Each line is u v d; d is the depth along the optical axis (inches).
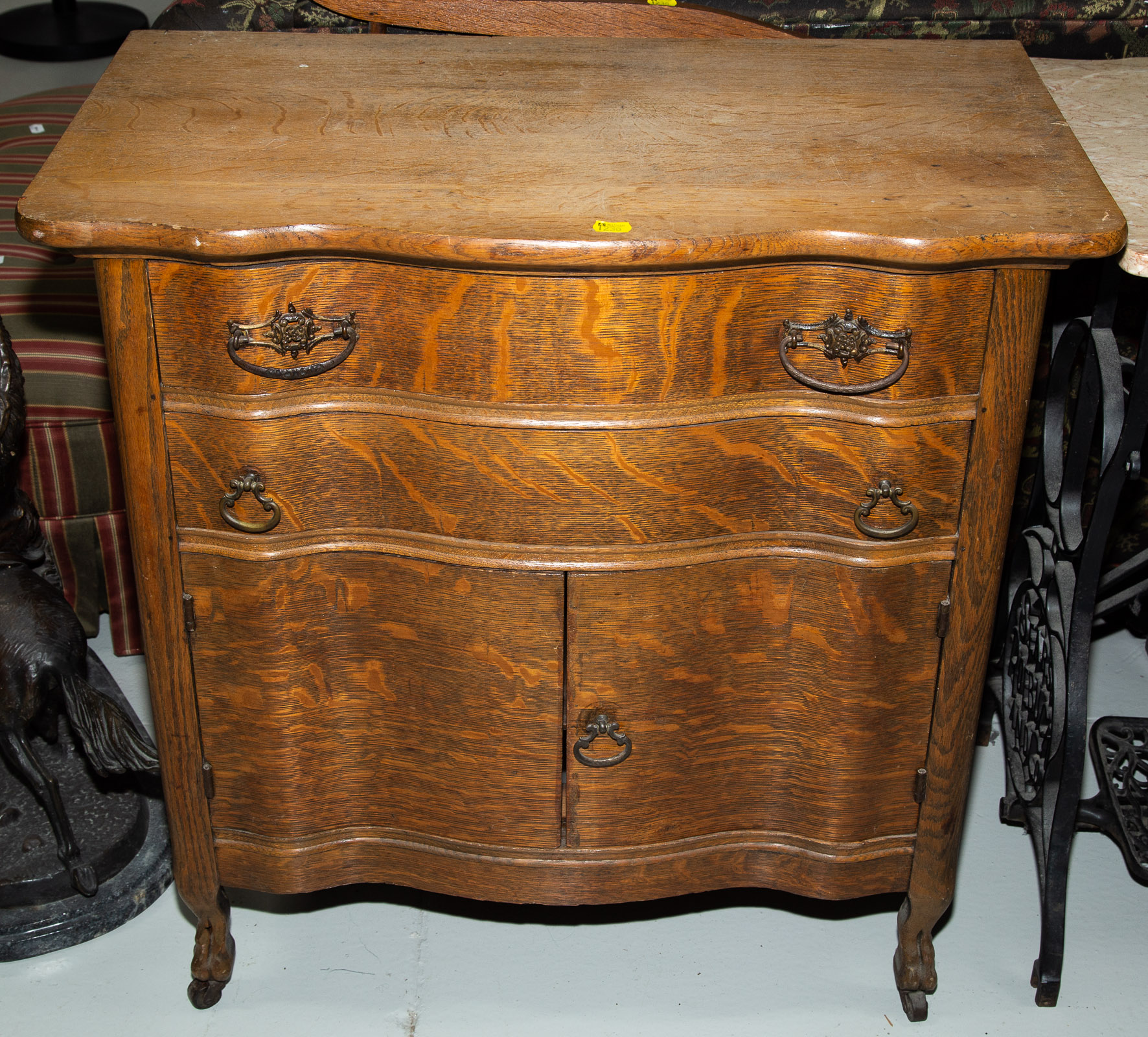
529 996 72.9
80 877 74.6
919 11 79.0
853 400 55.1
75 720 71.1
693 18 77.0
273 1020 71.4
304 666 61.2
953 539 58.2
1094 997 73.1
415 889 79.0
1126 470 63.4
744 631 60.6
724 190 53.8
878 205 52.6
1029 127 60.1
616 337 53.1
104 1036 70.4
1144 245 54.0
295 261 52.1
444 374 54.4
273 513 57.0
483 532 57.6
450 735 62.9
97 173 54.1
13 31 174.1
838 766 63.6
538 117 60.6
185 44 67.3
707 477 56.7
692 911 77.9
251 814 65.6
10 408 68.0
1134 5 78.5
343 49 67.6
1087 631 68.1
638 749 63.0
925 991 71.1
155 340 53.9
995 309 52.9
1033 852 81.8
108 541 87.5
